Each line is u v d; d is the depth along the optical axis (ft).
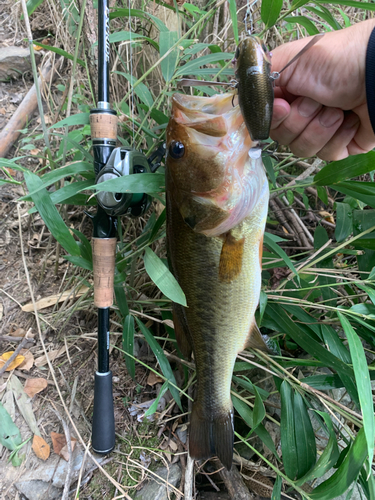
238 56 0.80
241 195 0.99
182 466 1.38
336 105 1.11
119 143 1.68
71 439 1.33
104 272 1.15
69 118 1.23
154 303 1.56
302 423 1.28
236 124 0.95
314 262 1.44
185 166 0.97
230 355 1.19
